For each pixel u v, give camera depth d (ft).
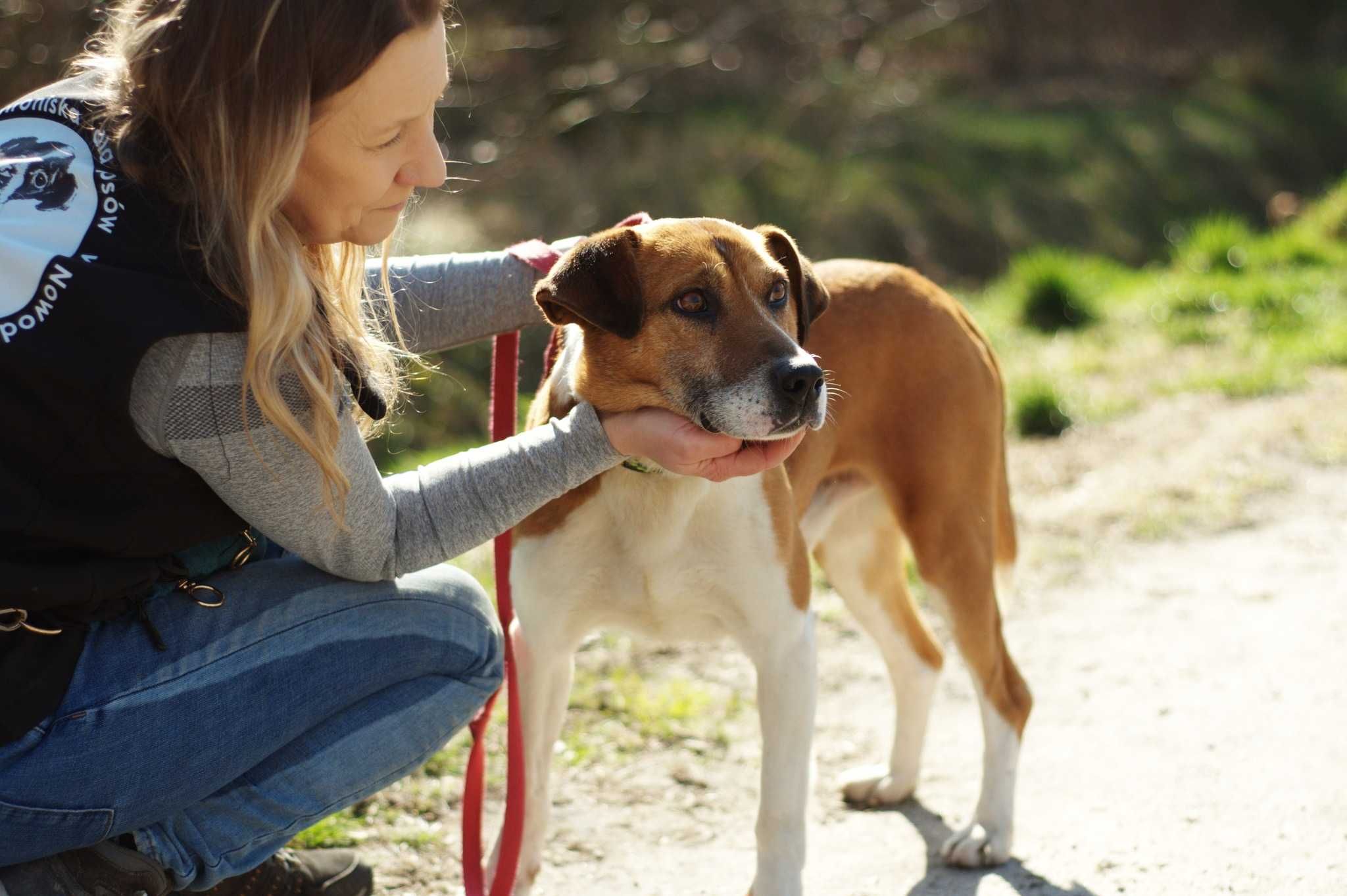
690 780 11.30
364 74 6.12
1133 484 18.31
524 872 9.15
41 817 6.25
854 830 10.52
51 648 6.32
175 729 6.58
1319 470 18.30
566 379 8.57
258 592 7.09
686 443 7.09
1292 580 14.98
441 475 7.23
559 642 8.96
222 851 7.04
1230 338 24.56
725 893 9.53
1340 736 11.25
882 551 11.07
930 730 12.45
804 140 37.11
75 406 5.87
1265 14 55.36
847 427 10.32
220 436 6.21
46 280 5.79
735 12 35.42
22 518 5.94
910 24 40.45
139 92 6.19
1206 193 43.88
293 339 6.20
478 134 31.37
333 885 8.76
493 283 9.11
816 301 9.04
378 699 7.43
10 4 22.36
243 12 5.91
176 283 5.99
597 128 34.45
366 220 6.84
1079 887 9.31
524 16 31.55
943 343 10.50
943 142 40.22
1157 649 13.51
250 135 5.97
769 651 8.66
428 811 10.62
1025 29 48.80
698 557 8.49
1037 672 13.24
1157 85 50.16
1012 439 20.72
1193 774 10.83
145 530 6.37
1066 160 41.73
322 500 6.64
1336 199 32.50
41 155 6.13
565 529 8.61
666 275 7.84
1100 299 27.22
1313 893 8.91
